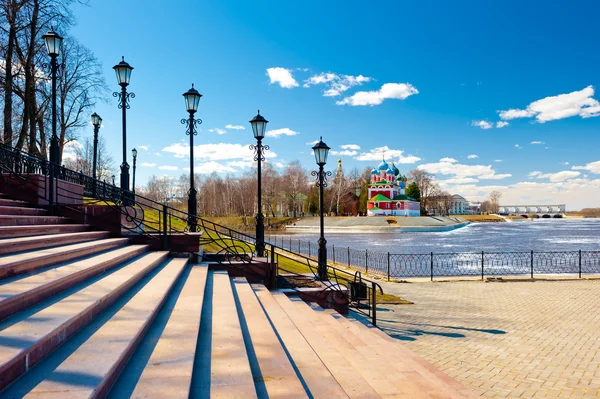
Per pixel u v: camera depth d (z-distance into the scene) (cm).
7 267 405
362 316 1040
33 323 315
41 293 383
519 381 641
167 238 923
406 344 842
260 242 1102
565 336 900
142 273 616
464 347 823
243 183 8769
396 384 472
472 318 1065
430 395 441
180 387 292
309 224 8231
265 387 357
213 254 1001
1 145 862
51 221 785
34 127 2098
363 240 5166
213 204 8675
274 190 9144
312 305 938
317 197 10481
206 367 361
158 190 8700
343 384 425
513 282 1688
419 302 1275
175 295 587
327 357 511
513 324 1005
